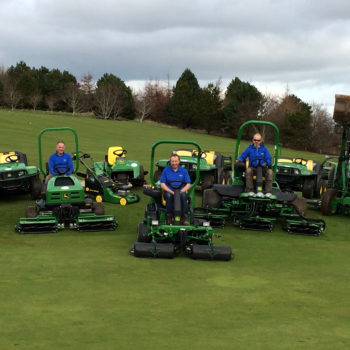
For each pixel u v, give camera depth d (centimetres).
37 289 527
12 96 7644
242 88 7238
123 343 380
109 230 916
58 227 893
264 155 969
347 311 482
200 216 951
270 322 441
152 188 793
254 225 958
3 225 945
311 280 607
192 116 7388
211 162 1425
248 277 609
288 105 7669
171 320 438
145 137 4700
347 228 1028
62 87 8600
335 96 1116
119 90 7988
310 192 1423
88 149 2956
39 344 374
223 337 399
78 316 443
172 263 670
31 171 1230
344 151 1188
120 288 539
